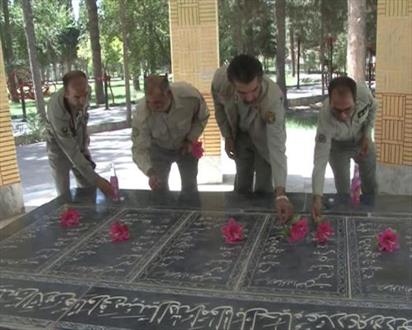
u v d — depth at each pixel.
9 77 18.34
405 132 5.53
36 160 9.05
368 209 3.14
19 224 3.20
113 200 3.58
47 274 2.48
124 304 2.16
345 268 2.38
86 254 2.70
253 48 18.11
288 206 3.03
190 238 2.84
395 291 2.15
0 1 20.27
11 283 2.41
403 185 5.64
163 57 16.03
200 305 2.12
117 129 12.99
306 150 8.68
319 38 19.50
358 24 8.55
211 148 6.65
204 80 6.46
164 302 2.16
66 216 3.15
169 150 4.06
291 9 18.55
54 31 24.25
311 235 2.78
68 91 3.69
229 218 3.11
